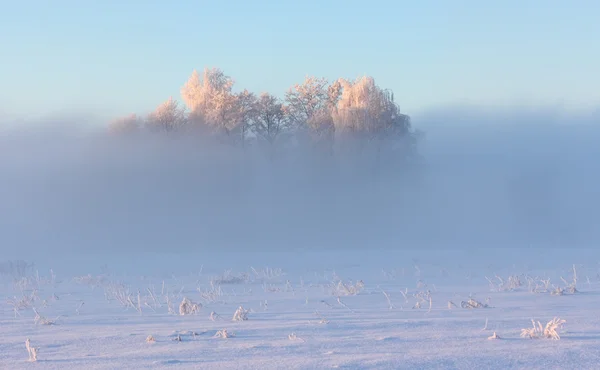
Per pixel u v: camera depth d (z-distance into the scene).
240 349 6.53
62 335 7.98
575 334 7.16
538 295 12.43
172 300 12.64
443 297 12.34
